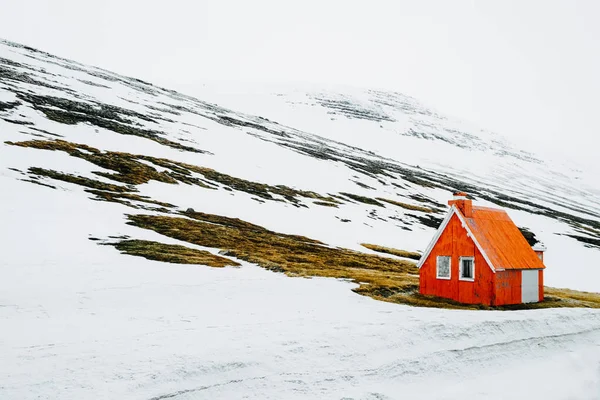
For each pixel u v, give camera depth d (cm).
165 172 7300
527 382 1873
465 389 1734
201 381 1486
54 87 11019
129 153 7675
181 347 1720
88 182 5559
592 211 16200
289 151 12219
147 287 2731
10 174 4847
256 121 17112
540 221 11469
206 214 5841
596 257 8575
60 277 2709
